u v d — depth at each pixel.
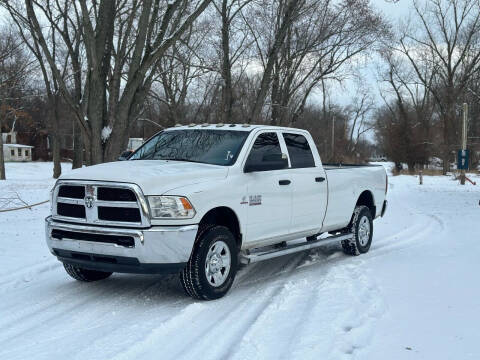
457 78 47.41
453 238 10.16
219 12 21.45
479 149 49.97
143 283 6.51
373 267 7.45
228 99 22.77
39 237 9.91
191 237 5.34
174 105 26.09
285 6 20.56
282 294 5.89
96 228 5.32
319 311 5.18
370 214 8.88
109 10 12.87
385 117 66.75
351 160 59.62
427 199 19.94
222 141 6.57
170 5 12.89
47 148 71.62
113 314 5.18
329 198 7.67
